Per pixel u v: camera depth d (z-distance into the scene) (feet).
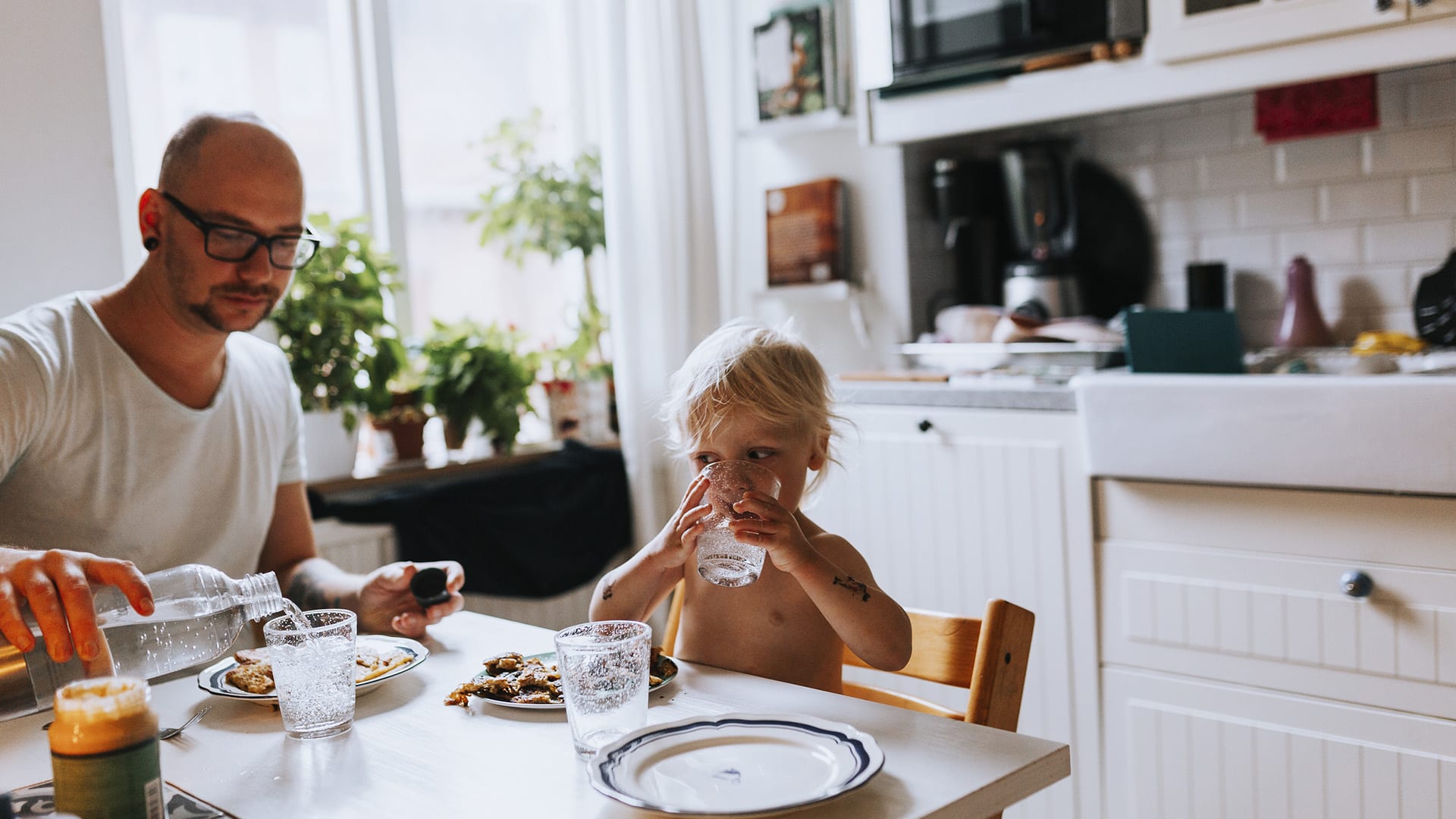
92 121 6.31
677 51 8.64
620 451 8.59
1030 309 7.93
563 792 2.52
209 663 4.09
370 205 8.63
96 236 6.34
